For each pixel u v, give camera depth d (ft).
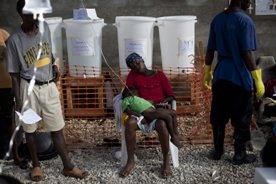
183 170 15.38
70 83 18.75
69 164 15.02
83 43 18.61
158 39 21.54
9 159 16.28
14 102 15.05
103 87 18.83
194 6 21.50
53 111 14.30
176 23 18.60
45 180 14.89
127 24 18.44
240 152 15.65
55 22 19.10
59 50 19.52
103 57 19.52
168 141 14.88
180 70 19.07
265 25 21.72
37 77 13.85
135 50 18.62
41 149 16.15
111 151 17.20
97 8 21.48
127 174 15.05
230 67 14.87
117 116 15.97
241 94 14.94
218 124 15.76
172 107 16.20
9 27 21.52
